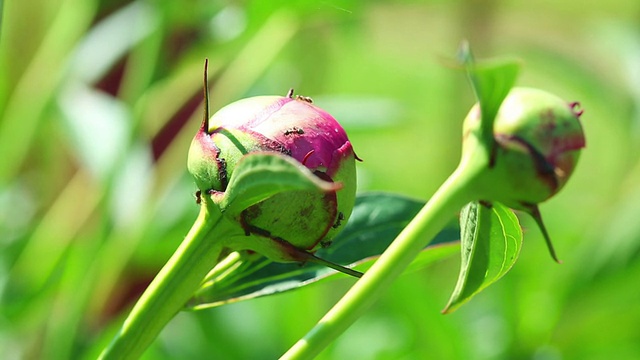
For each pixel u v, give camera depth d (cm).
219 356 96
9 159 88
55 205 94
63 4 97
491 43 129
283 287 54
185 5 85
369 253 55
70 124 84
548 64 114
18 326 83
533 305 100
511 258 51
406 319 99
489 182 49
